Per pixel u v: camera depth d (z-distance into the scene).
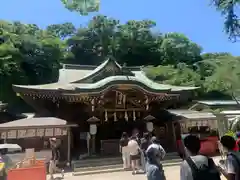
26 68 41.72
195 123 16.95
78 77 20.61
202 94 32.03
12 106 35.78
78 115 17.61
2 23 43.16
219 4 7.77
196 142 3.46
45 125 13.84
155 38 55.19
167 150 17.42
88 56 53.72
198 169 3.21
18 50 37.62
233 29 7.69
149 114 18.80
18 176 7.97
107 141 16.78
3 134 13.21
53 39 45.00
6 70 35.22
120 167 13.56
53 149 12.78
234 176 3.38
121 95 16.91
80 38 53.16
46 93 16.41
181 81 35.56
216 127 17.20
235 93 23.09
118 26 55.78
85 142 17.31
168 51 52.00
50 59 42.97
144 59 54.66
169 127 18.83
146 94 16.89
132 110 17.97
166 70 39.56
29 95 16.66
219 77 25.12
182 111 19.91
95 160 14.43
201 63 39.19
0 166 7.15
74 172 12.68
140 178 10.03
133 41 53.22
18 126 13.36
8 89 35.88
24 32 44.66
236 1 7.45
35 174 8.13
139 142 13.28
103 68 18.92
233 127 15.54
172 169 12.44
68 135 14.68
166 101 19.70
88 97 16.28
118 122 19.53
